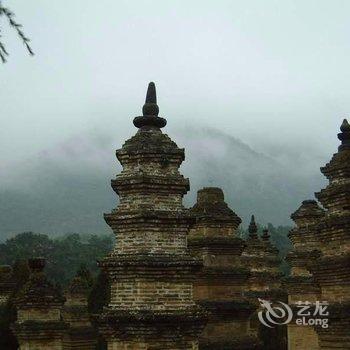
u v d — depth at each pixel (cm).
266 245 4809
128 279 1789
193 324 1766
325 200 2188
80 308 3725
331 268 2086
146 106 1967
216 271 2598
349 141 2228
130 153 1881
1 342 3691
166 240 1820
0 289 4094
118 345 1759
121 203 1867
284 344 4244
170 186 1859
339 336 2067
